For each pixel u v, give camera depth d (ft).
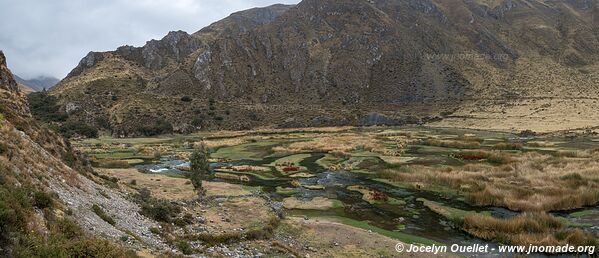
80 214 64.49
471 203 124.57
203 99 612.29
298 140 344.08
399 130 421.59
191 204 116.88
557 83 604.90
